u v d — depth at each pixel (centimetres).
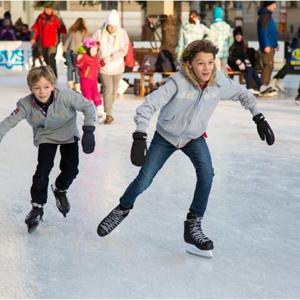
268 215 696
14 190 792
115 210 590
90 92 1329
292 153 1020
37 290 494
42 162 619
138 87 1864
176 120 547
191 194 779
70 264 548
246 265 550
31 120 602
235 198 760
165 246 596
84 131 595
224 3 3509
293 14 4266
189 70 534
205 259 564
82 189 791
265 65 1875
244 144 1088
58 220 670
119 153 1012
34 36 2081
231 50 1828
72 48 1692
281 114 1445
